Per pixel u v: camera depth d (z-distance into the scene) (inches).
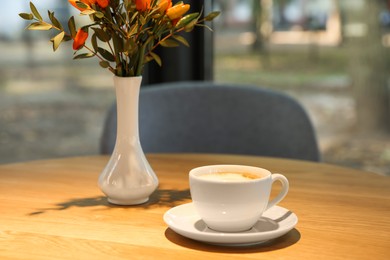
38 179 51.8
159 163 57.8
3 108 140.5
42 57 138.7
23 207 43.6
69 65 139.0
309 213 42.4
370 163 120.7
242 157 60.9
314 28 125.3
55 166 56.7
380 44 123.6
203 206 37.0
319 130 128.7
